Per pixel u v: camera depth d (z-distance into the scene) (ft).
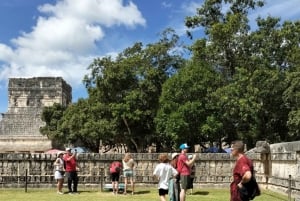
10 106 272.31
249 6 153.99
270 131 133.69
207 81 133.80
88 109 166.71
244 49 142.10
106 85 154.71
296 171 65.31
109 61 158.71
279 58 140.46
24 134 260.42
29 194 75.00
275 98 128.98
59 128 188.24
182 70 140.05
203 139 137.49
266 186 81.05
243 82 129.39
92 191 81.00
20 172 88.79
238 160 31.63
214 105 131.34
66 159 76.48
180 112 130.00
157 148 167.02
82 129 161.99
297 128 120.98
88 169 88.94
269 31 142.20
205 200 64.13
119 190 80.18
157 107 154.20
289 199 60.08
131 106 152.05
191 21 157.38
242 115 125.90
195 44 145.89
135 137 160.76
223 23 148.77
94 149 183.42
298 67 129.29
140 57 158.92
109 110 157.07
